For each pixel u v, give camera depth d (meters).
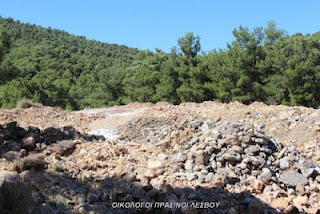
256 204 6.18
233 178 7.36
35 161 6.65
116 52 109.62
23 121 14.97
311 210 6.59
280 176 7.73
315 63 27.97
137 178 6.87
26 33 115.81
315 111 13.21
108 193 6.07
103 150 8.48
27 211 4.70
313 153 9.54
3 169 6.42
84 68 77.38
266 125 13.00
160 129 11.54
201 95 33.50
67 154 8.48
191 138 8.98
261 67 29.67
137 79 43.25
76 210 5.29
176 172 7.55
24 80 44.22
